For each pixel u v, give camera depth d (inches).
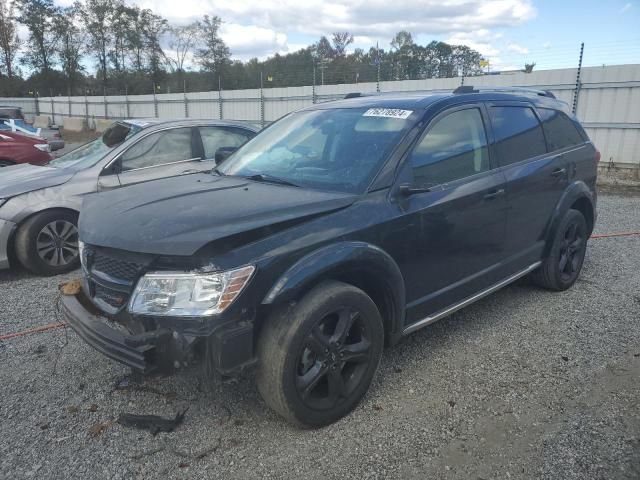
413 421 119.6
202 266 101.0
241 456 108.3
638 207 379.9
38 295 204.8
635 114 520.1
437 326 171.5
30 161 387.5
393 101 155.4
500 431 115.6
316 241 112.4
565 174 190.1
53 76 2682.1
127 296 109.4
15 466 105.3
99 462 106.7
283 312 108.7
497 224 159.0
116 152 242.8
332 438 114.0
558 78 567.2
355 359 120.8
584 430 115.1
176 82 2353.6
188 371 103.9
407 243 130.3
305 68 939.3
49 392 132.8
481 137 158.9
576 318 175.5
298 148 153.8
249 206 116.7
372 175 129.8
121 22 2536.9
